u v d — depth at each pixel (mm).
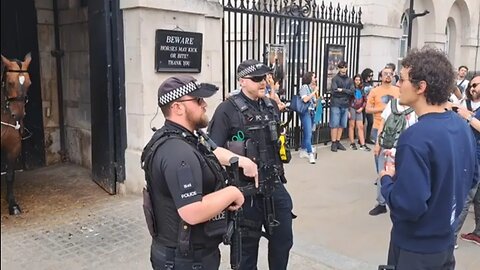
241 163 2865
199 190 2133
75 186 6477
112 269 3934
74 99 7512
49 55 7508
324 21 9312
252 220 3135
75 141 7660
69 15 7266
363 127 9484
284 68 8641
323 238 4652
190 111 2271
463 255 4227
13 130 5324
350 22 10039
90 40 6223
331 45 9586
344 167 7762
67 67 7543
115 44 5801
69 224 5000
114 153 6055
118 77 5852
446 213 2096
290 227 3334
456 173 2082
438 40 13641
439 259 2141
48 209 5496
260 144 3127
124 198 5898
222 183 2309
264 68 3184
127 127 5957
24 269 3924
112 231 4805
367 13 10336
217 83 6727
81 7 6957
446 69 2066
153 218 2260
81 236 4668
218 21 6637
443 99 2088
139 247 4402
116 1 5695
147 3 5484
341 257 4164
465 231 4848
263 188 3082
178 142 2188
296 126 8891
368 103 7180
